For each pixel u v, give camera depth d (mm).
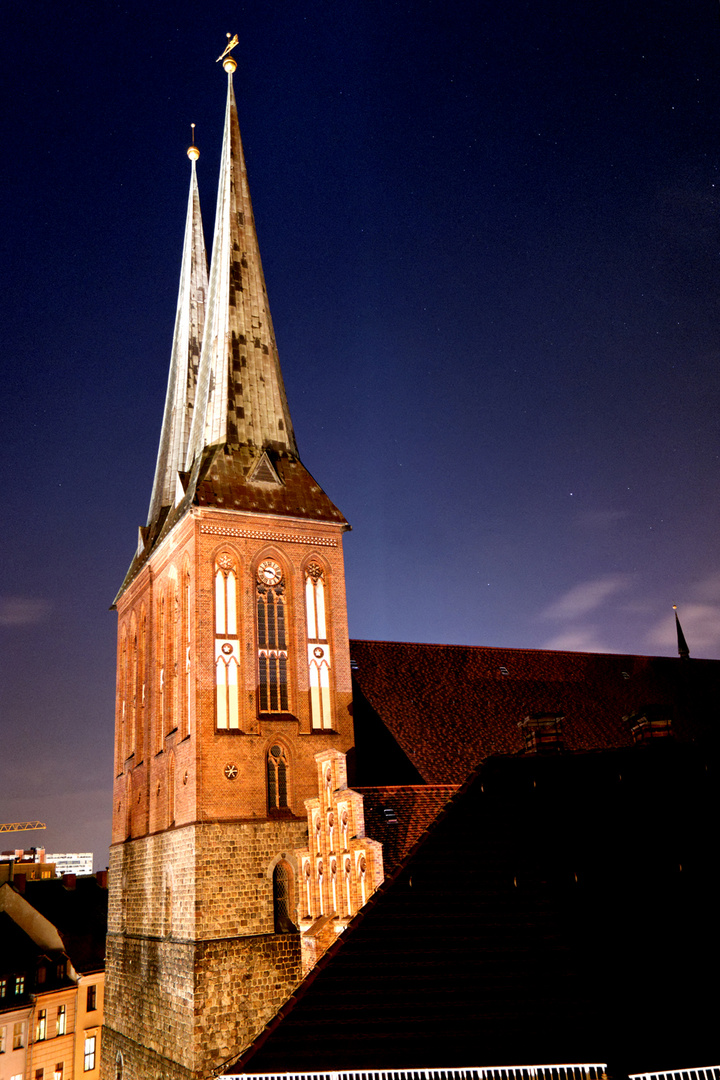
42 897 66312
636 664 54875
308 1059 17578
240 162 49531
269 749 37375
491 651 51188
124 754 47688
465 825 24641
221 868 34625
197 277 53438
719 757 28312
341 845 27984
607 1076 17016
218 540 39094
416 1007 18609
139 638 46562
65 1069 57031
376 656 47438
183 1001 33781
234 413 43375
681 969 20031
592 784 26828
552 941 20500
